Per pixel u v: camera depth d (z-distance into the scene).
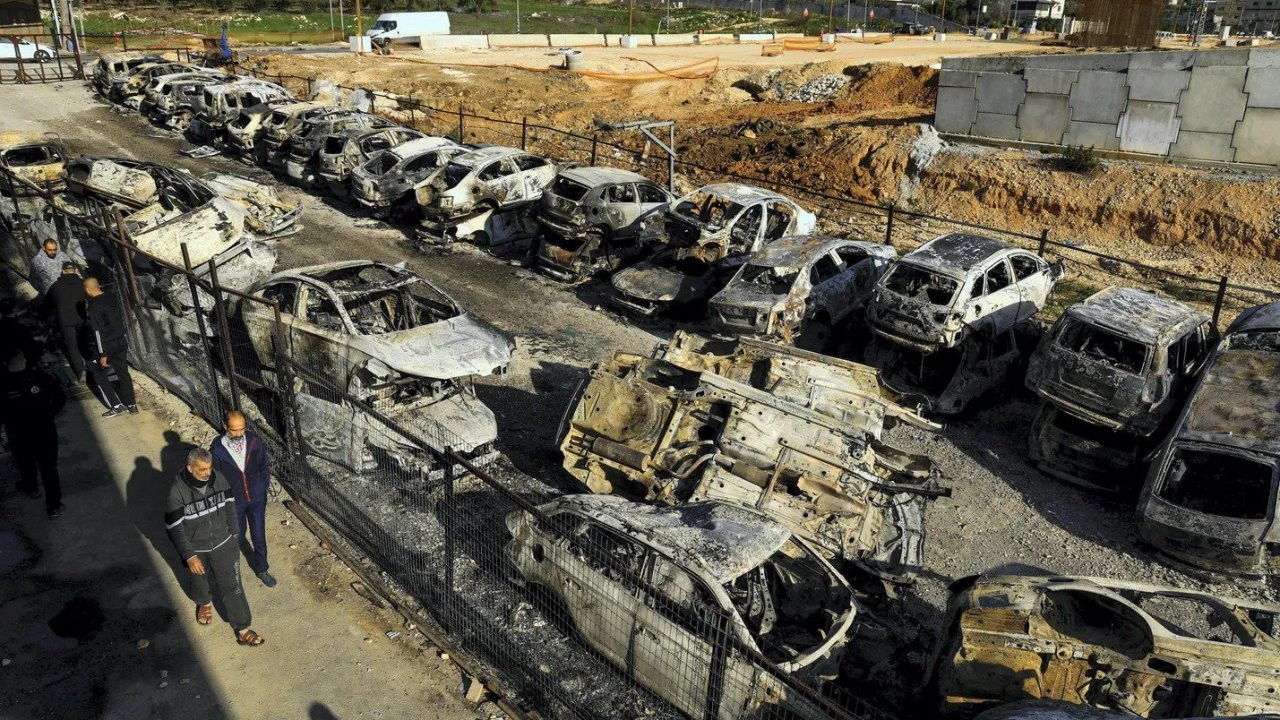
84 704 6.24
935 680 6.37
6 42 42.91
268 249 13.65
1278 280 15.62
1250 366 9.55
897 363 12.85
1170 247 17.33
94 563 7.70
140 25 58.78
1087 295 15.45
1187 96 18.33
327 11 70.62
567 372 12.46
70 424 9.95
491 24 67.38
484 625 7.12
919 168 21.12
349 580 7.72
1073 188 18.88
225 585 6.64
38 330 11.55
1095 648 5.88
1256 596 8.21
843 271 13.55
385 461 8.84
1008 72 21.09
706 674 5.73
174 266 8.99
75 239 12.84
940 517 9.38
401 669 6.75
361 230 18.83
